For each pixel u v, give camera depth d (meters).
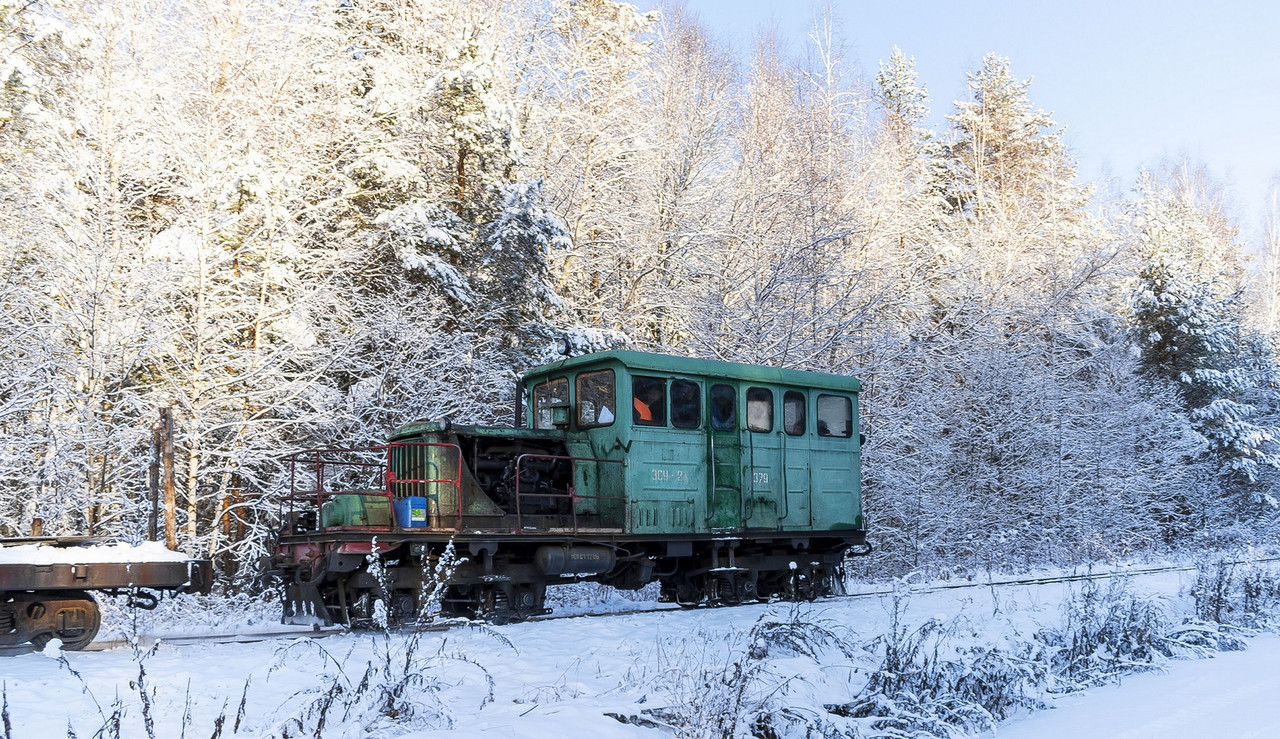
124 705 6.17
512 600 11.65
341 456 16.11
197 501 14.54
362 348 17.22
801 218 22.97
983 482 22.22
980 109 41.72
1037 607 12.16
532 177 22.66
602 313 22.80
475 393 17.91
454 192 19.92
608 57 24.19
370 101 19.52
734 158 26.84
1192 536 26.95
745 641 9.01
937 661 7.93
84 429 13.68
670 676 7.20
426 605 8.12
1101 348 27.06
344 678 7.17
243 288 16.08
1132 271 31.33
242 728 5.93
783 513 13.82
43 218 14.40
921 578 17.72
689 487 12.75
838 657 8.50
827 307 20.80
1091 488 24.12
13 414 13.50
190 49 17.19
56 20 15.34
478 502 11.39
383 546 10.39
